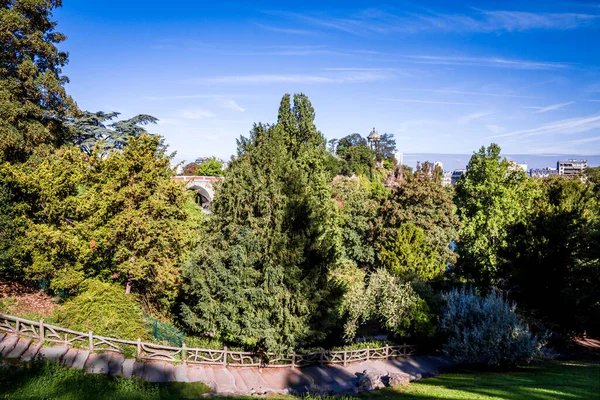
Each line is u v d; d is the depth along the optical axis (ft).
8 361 39.45
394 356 71.20
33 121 85.92
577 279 83.92
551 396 43.80
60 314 50.57
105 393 36.73
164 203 58.08
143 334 53.78
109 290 53.83
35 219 57.93
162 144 64.69
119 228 54.44
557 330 90.79
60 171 56.80
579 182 117.08
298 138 96.99
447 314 69.77
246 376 54.39
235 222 56.85
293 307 56.03
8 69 85.15
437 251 109.60
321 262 59.00
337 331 74.95
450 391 47.73
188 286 57.82
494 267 105.60
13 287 61.21
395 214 115.65
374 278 81.66
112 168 58.59
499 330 62.64
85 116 149.79
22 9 86.69
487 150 116.78
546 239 88.33
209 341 60.64
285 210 56.54
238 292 53.72
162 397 39.27
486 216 112.88
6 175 55.11
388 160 388.78
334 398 46.34
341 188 149.79
